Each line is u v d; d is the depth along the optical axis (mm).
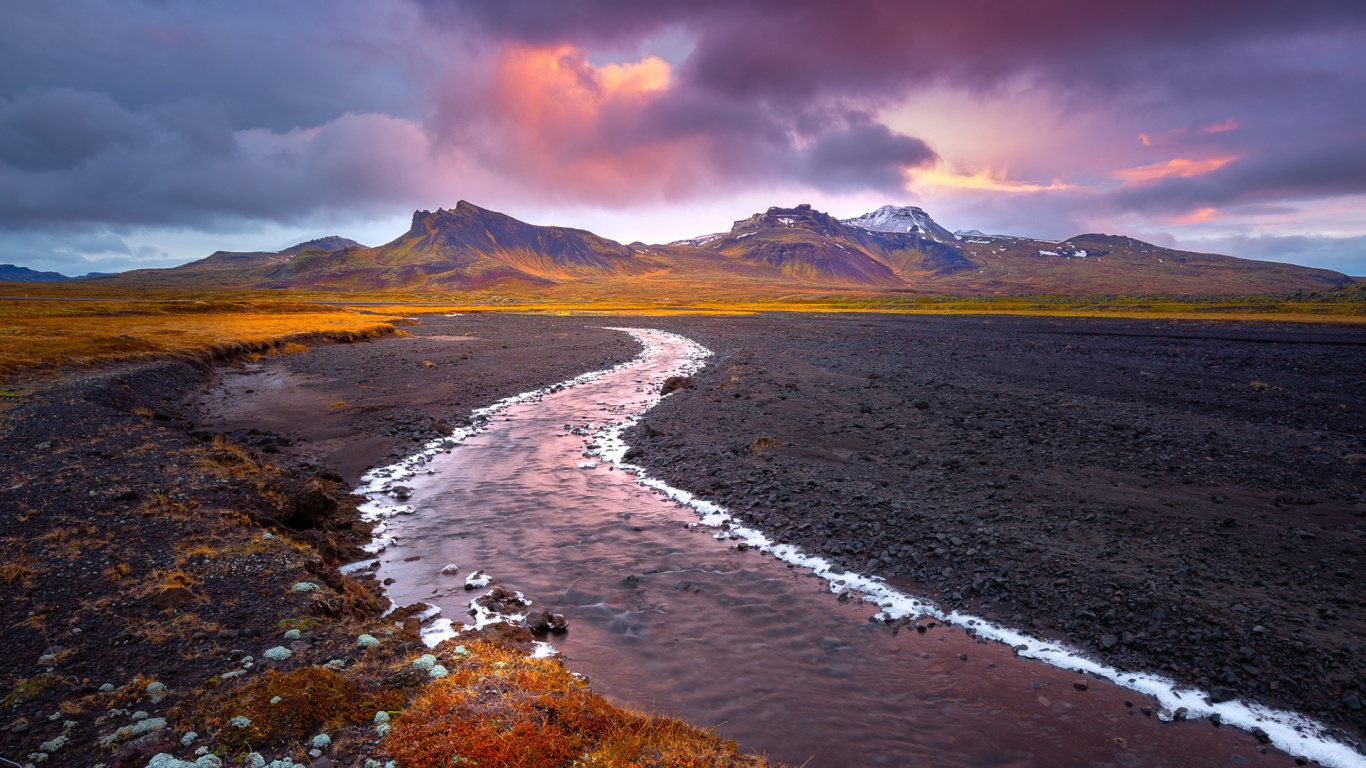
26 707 7027
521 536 15289
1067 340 56188
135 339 43875
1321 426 23484
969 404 28281
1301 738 7988
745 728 8148
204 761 6117
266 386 36875
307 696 7289
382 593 12180
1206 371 37344
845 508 16219
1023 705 8766
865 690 9109
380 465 21625
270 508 14555
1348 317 66438
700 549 14477
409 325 94562
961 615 11273
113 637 8625
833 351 51625
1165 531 14125
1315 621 10320
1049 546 13438
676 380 36375
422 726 6957
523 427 27375
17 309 77625
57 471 15914
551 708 7586
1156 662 9625
